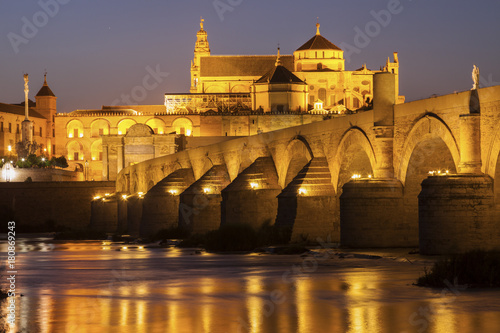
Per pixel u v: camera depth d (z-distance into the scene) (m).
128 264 42.00
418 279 29.06
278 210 58.97
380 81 51.19
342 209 50.88
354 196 50.22
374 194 50.03
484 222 40.97
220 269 37.19
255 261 42.25
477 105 41.69
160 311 23.38
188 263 41.84
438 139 46.88
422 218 42.31
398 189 50.31
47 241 84.69
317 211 57.38
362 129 54.22
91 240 87.44
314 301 24.88
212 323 21.30
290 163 67.94
